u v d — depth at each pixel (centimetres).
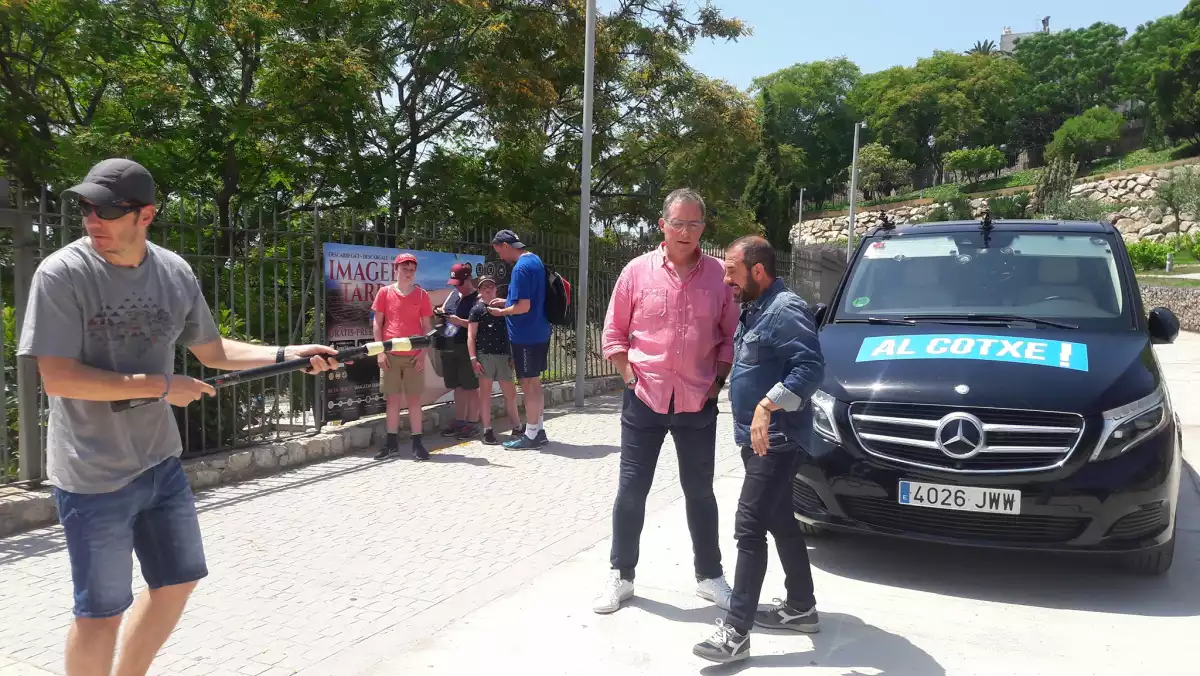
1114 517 396
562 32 1526
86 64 1252
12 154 1142
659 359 393
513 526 540
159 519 274
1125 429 404
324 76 1241
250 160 1370
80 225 557
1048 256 548
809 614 379
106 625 259
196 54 1329
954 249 571
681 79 1780
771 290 363
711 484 406
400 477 673
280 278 780
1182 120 5934
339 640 371
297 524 544
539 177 1592
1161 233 4656
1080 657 357
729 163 1903
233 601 415
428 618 395
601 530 532
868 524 438
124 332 260
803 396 346
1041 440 405
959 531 418
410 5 1391
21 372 539
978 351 458
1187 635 377
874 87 9012
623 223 1897
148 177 259
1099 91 8925
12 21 1119
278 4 1279
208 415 684
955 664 350
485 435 808
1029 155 8519
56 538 507
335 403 783
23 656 354
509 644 368
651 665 350
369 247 816
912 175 8700
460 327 829
